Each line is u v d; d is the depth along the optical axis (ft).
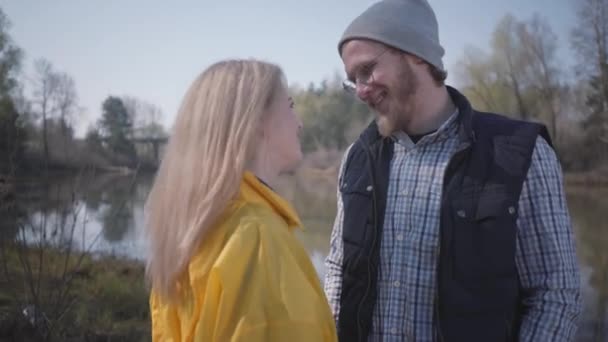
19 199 16.10
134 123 147.33
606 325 20.34
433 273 5.65
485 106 95.04
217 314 3.96
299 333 3.92
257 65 4.63
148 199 4.65
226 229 4.17
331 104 153.07
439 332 5.43
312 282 4.36
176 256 4.25
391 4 5.78
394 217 5.96
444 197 5.61
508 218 5.29
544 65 91.66
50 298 15.93
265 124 4.60
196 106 4.50
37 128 30.12
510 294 5.31
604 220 48.39
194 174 4.33
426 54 5.71
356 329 6.07
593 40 88.58
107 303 19.07
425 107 5.92
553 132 91.35
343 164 6.78
